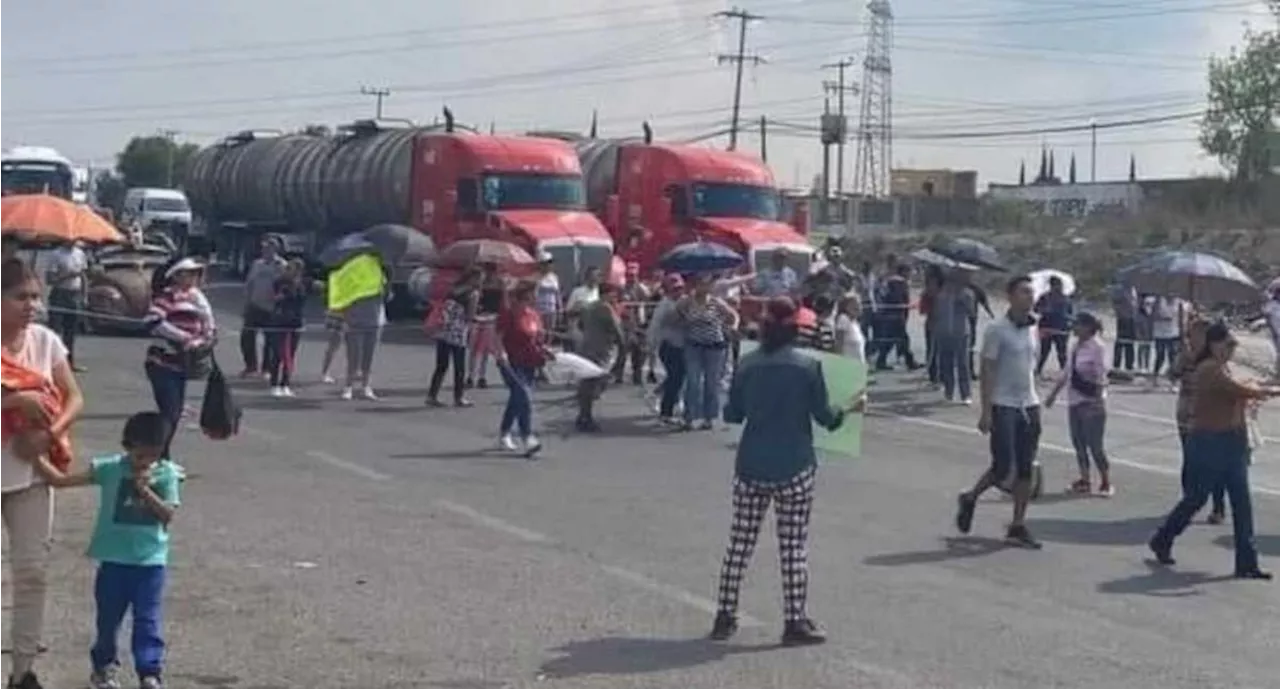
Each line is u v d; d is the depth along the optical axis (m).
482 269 27.08
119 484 9.02
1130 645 11.29
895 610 12.09
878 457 21.02
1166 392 32.12
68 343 28.33
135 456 9.00
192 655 10.22
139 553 8.99
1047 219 91.44
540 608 11.77
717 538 14.68
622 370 28.45
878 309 33.72
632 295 29.75
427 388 26.95
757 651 10.69
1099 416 18.44
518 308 20.05
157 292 18.05
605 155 41.88
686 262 30.81
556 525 15.20
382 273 25.75
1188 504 14.16
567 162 39.38
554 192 38.84
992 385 15.00
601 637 10.96
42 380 8.92
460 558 13.51
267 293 26.41
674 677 9.98
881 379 31.70
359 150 43.78
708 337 23.02
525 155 38.88
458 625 11.18
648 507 16.33
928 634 11.35
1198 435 14.03
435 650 10.49
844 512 16.58
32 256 23.33
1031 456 15.04
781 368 10.85
